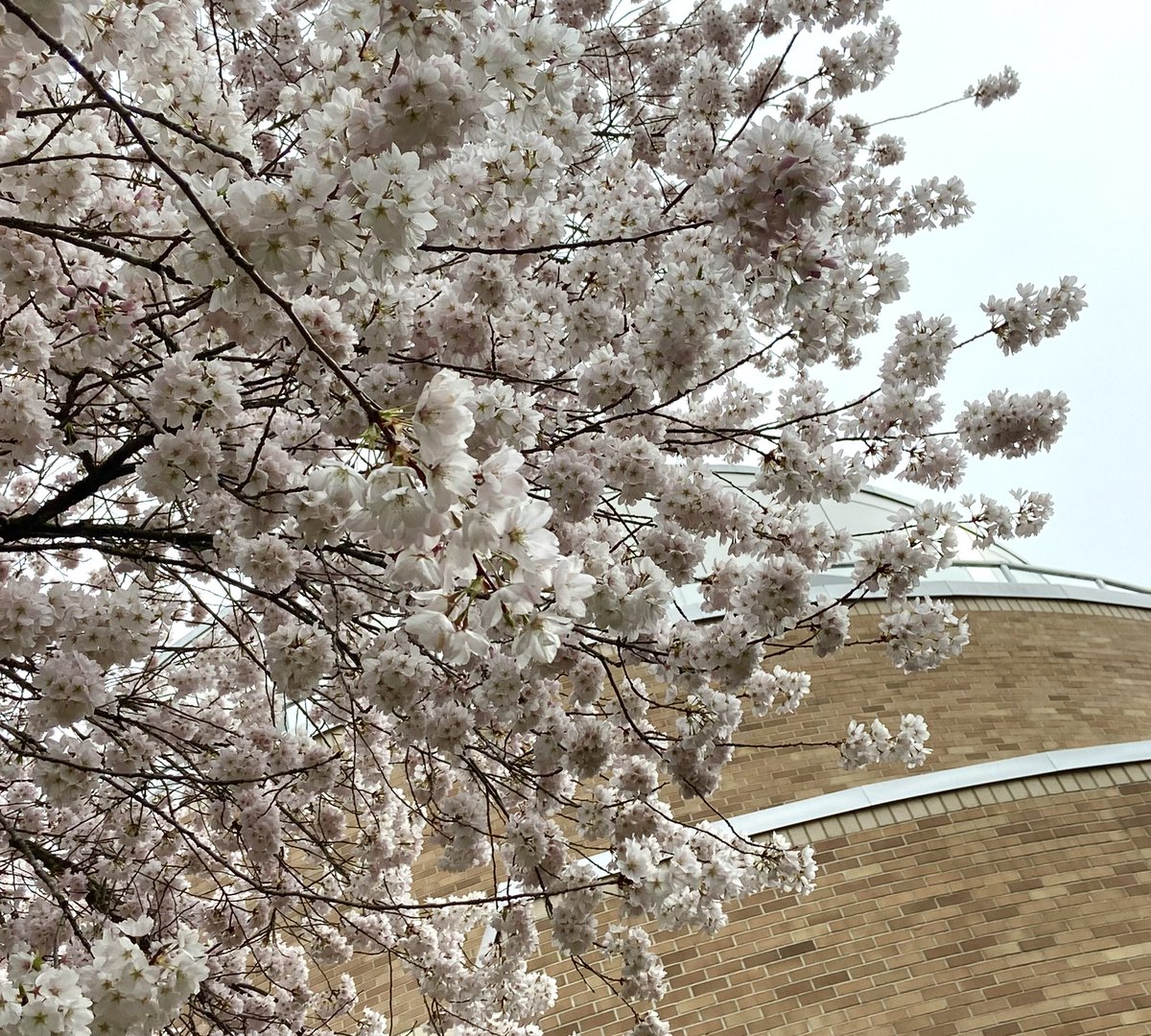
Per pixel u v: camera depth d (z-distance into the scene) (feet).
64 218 7.47
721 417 14.69
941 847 19.99
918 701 24.79
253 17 10.93
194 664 16.29
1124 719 25.84
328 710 13.57
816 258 5.86
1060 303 11.70
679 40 18.07
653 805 13.33
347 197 5.09
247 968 17.42
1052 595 30.42
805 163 5.27
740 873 11.41
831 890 19.31
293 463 8.21
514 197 7.94
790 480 11.26
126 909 14.14
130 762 12.17
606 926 19.25
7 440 7.81
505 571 4.27
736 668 11.18
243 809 12.59
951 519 12.07
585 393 9.92
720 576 12.92
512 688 10.34
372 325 8.22
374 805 16.94
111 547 10.07
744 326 10.96
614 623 8.98
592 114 17.29
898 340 12.53
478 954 19.33
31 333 7.72
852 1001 17.63
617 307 11.59
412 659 9.75
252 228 4.61
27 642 7.50
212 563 11.02
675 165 13.14
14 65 5.57
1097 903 18.79
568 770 11.97
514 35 6.00
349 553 10.37
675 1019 17.80
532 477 10.72
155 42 6.14
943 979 17.72
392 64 5.91
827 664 25.48
